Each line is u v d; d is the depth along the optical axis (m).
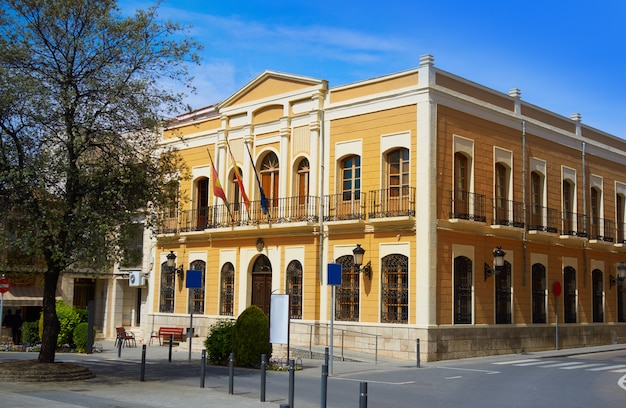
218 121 30.64
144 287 33.03
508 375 18.36
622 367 20.69
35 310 31.98
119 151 18.00
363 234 24.56
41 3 16.98
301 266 26.22
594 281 30.91
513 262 26.19
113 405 12.85
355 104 25.34
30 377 16.23
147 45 17.94
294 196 26.95
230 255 28.84
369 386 16.06
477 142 25.12
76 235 16.88
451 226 23.61
